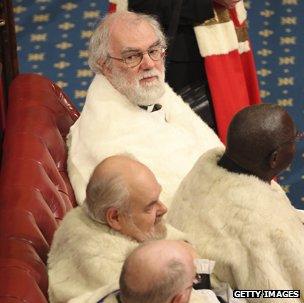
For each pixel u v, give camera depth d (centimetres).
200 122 895
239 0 966
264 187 616
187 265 474
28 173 718
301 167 1203
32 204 670
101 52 820
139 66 811
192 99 995
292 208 628
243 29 1039
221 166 632
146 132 805
